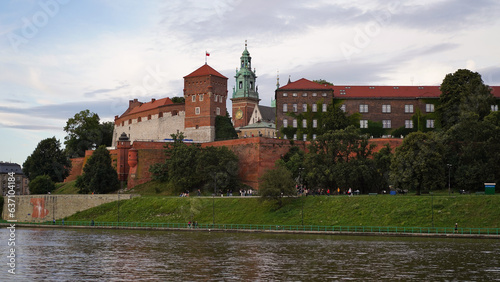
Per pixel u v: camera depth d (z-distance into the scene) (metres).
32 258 86.62
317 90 161.75
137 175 159.38
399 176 117.94
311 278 69.25
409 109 160.50
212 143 158.25
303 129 161.12
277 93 163.00
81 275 72.81
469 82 147.75
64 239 110.06
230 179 143.00
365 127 160.50
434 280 67.69
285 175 121.12
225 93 189.00
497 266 74.94
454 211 107.00
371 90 165.62
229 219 123.19
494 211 104.56
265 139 145.50
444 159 124.94
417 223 106.31
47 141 185.25
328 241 99.00
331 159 128.00
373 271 72.88
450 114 149.12
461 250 86.94
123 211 138.12
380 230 105.94
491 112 136.75
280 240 101.56
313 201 120.38
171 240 104.81
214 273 72.81
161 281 68.56
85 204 146.75
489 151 123.62
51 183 173.88
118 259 84.56
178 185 146.38
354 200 116.62
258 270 74.44
